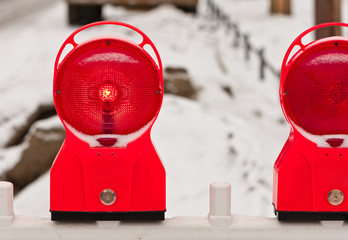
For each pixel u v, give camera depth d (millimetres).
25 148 9148
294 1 32406
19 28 24266
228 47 20141
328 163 2506
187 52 18828
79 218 2525
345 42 2453
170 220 2572
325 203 2525
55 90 2441
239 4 32156
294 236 2525
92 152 2475
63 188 2504
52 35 21719
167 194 7211
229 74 16250
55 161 2494
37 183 8641
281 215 2555
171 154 8164
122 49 2445
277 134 11648
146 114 2479
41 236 2504
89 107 2461
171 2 23469
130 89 2455
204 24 22266
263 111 13195
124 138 2490
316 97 2488
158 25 21250
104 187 2492
